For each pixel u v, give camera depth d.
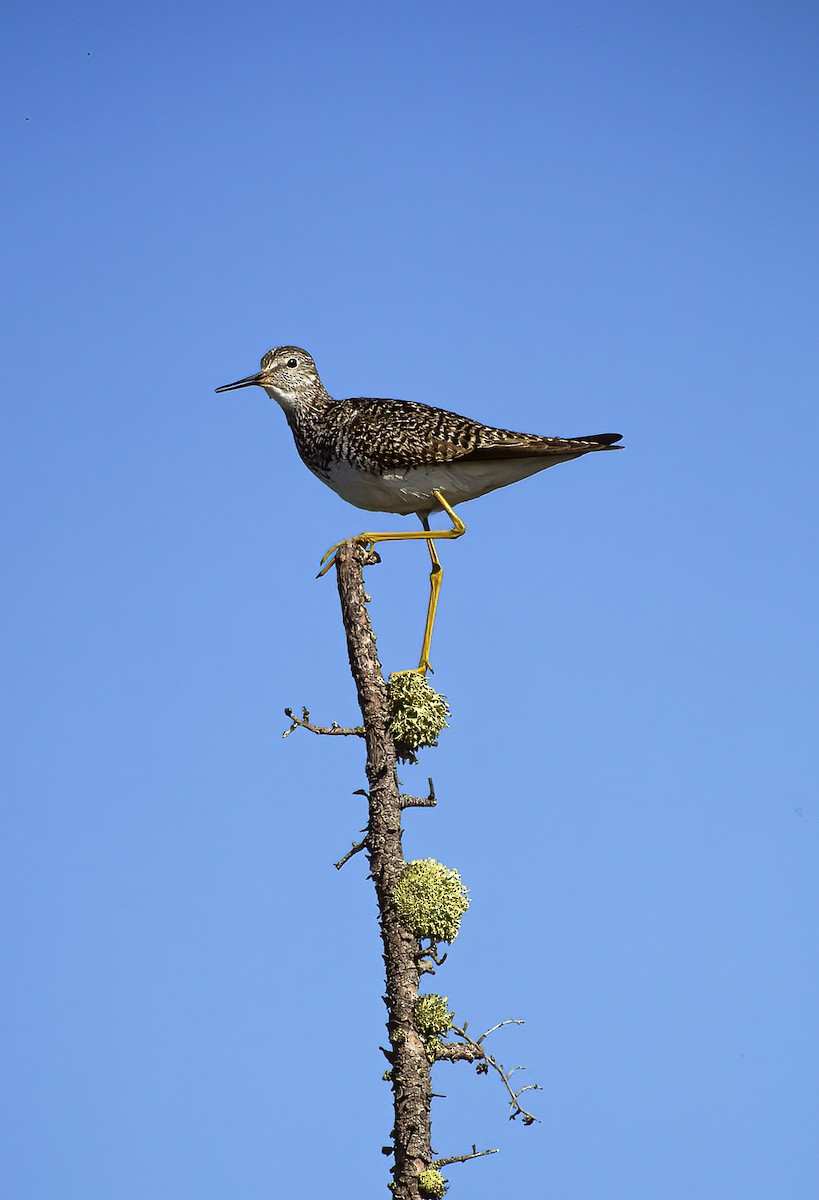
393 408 15.60
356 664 11.79
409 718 11.48
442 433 15.12
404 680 11.58
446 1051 10.91
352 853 11.46
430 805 11.52
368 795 11.56
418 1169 10.66
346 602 12.04
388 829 11.36
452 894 11.02
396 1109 10.83
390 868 11.24
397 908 11.02
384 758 11.51
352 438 15.37
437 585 14.80
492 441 15.12
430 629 14.59
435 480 15.26
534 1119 10.88
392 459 15.08
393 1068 10.93
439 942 11.16
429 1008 10.87
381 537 13.14
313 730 11.57
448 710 11.70
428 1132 10.77
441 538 14.43
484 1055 10.97
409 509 15.87
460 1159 10.85
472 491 15.54
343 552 12.21
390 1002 11.00
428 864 11.16
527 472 15.50
